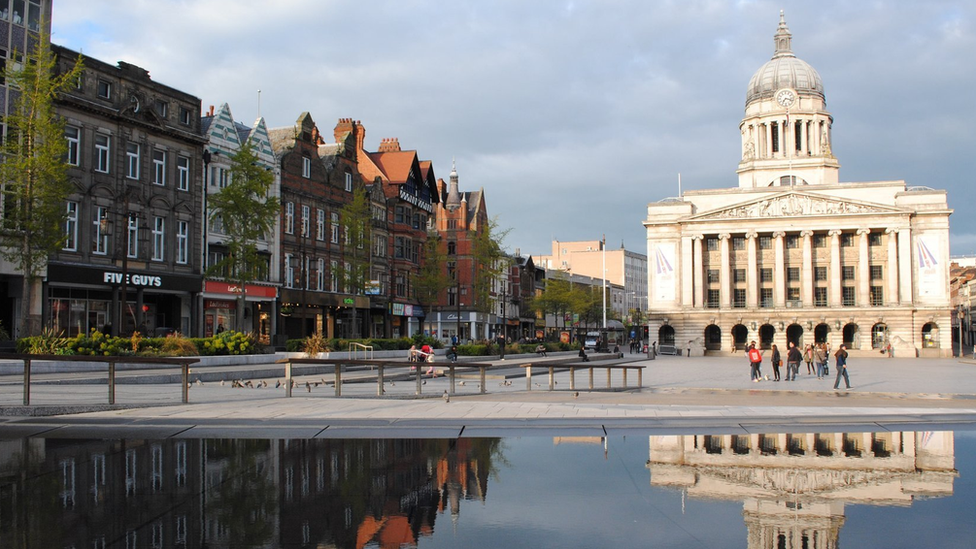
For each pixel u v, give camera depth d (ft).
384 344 169.48
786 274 353.92
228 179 165.89
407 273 244.83
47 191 104.32
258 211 141.69
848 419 54.75
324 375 111.04
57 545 23.97
